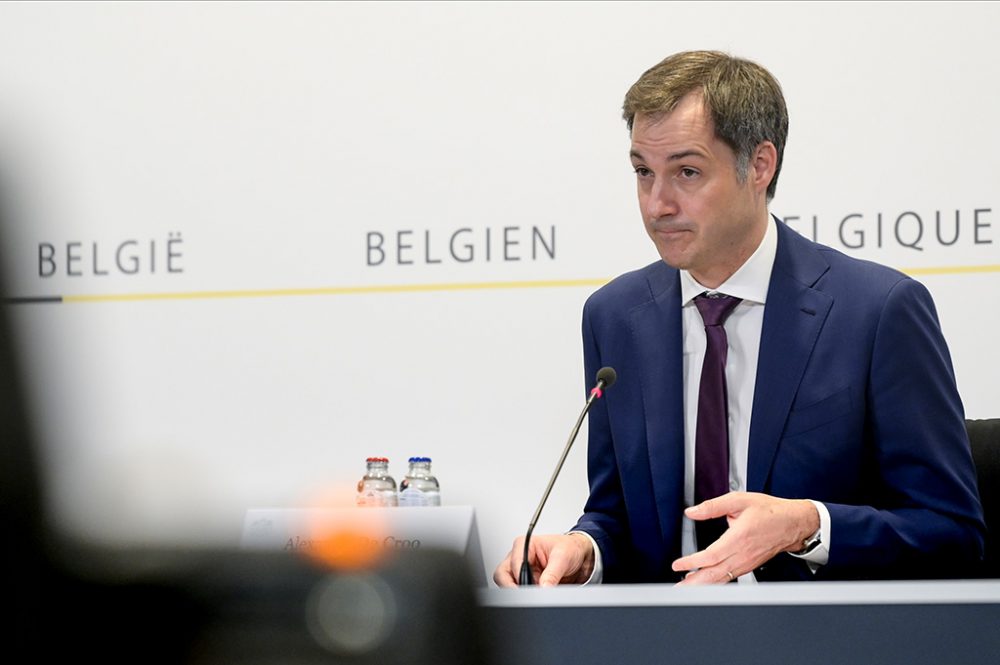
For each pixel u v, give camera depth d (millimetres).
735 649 4020
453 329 11391
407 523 3189
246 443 11625
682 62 7340
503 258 11352
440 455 11367
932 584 4035
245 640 1073
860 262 7445
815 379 7059
